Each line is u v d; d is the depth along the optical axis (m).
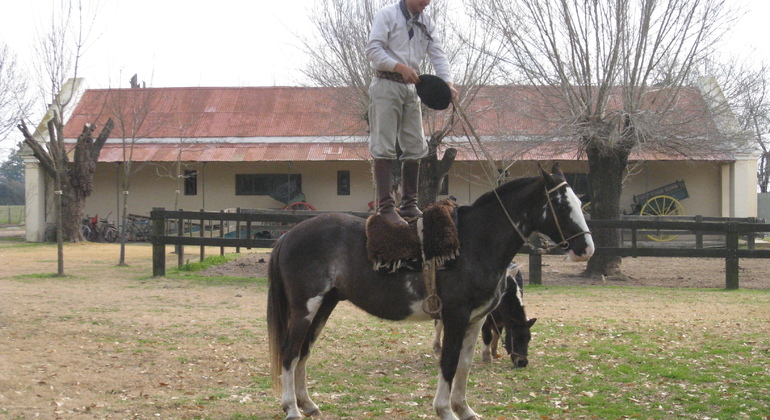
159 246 15.09
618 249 14.34
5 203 58.47
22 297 11.67
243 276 15.59
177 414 5.60
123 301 11.59
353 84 18.00
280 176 29.92
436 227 5.05
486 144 16.55
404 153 5.66
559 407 5.89
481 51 17.33
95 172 30.00
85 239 28.23
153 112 31.02
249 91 33.44
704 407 5.82
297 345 5.30
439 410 5.00
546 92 15.64
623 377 6.91
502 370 7.29
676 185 28.00
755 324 9.70
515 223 5.18
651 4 14.85
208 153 28.34
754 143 17.55
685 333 9.12
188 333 8.99
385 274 5.16
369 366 7.47
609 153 15.38
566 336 9.01
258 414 5.64
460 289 5.02
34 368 6.84
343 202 29.72
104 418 5.43
